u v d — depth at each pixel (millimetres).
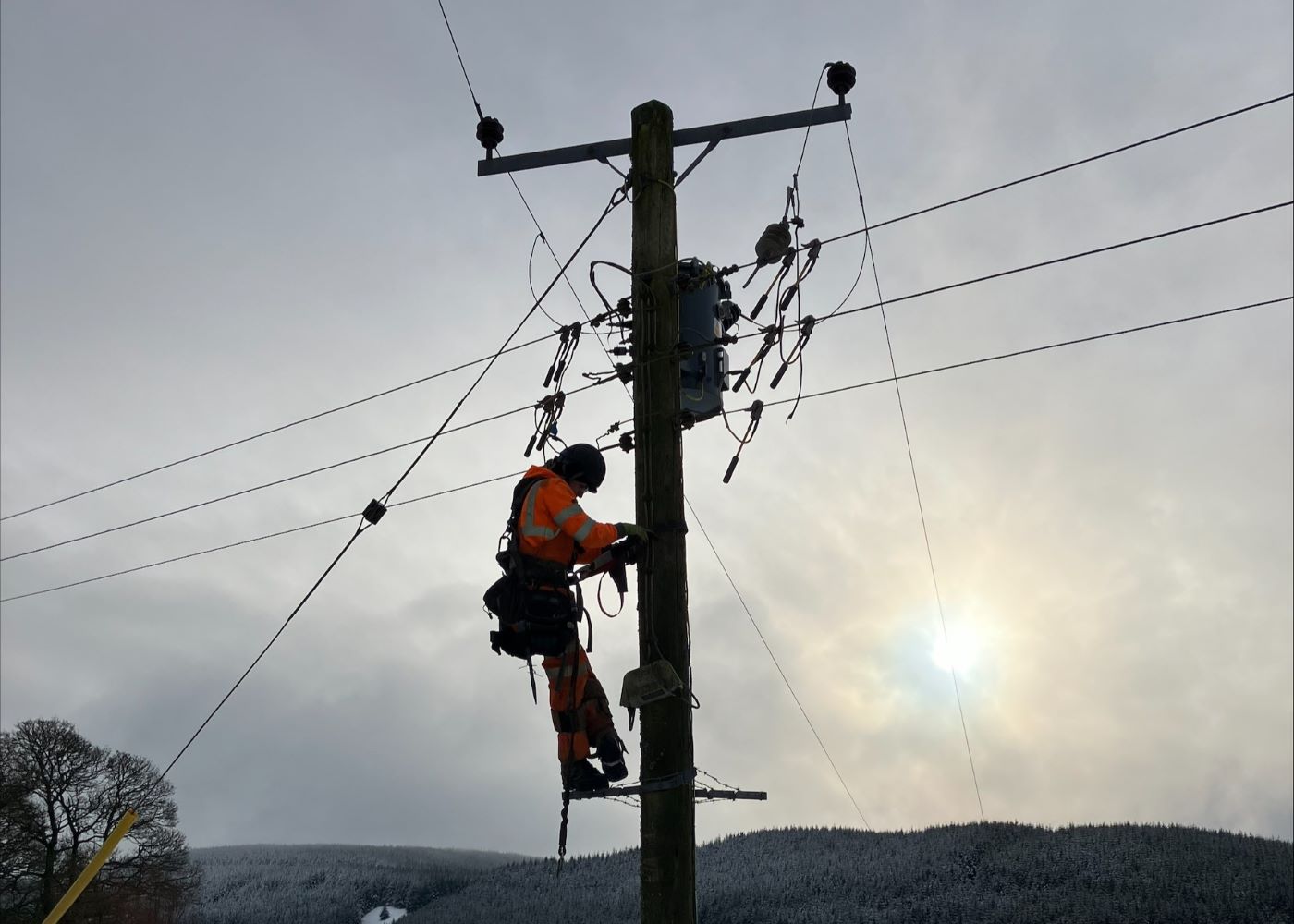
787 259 7336
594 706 5758
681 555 6113
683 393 6734
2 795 35688
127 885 37281
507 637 5637
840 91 7445
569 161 7812
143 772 38438
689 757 5773
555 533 5570
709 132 7516
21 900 36594
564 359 7652
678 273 6832
